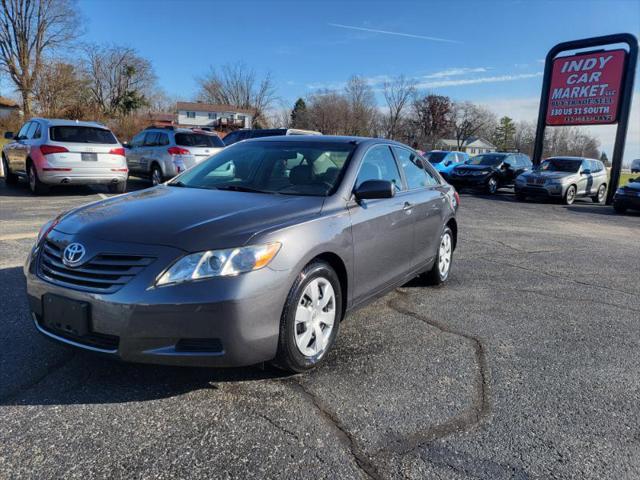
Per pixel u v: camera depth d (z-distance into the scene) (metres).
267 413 2.67
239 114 74.25
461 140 80.56
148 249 2.63
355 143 4.05
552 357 3.58
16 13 38.44
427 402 2.86
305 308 3.03
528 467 2.30
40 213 8.66
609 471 2.29
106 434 2.44
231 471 2.21
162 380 2.99
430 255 4.96
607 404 2.91
